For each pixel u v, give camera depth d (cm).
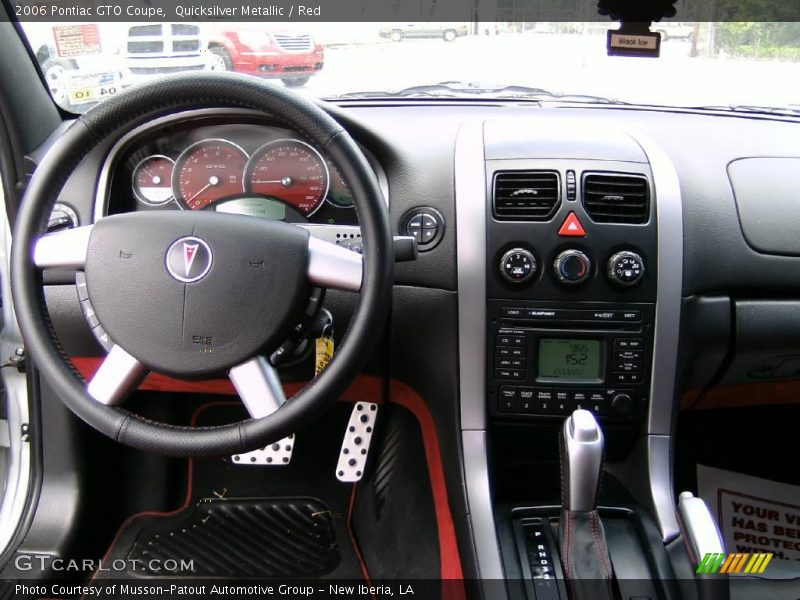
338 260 107
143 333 105
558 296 144
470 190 144
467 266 144
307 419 104
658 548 139
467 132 152
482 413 148
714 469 199
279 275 106
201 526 184
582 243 142
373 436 189
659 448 148
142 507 188
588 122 160
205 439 103
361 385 165
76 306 150
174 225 106
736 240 152
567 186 142
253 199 150
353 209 149
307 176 147
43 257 109
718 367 162
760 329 155
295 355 122
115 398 107
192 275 104
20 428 167
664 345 145
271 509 189
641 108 176
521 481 161
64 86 158
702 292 152
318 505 191
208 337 105
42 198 108
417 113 164
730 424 199
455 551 153
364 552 178
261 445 105
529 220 143
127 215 108
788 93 170
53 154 107
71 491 166
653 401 147
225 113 141
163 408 187
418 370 155
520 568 136
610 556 139
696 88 171
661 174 145
